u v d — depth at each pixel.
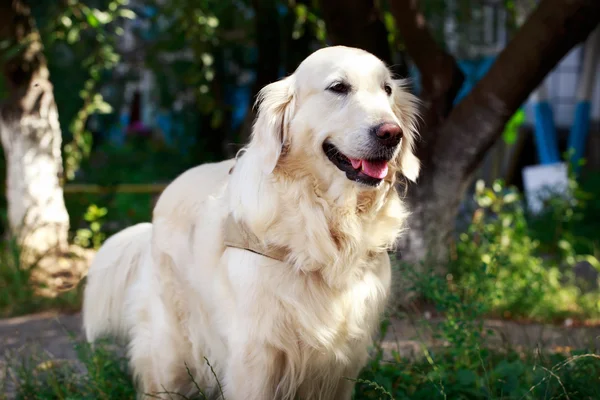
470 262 7.07
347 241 3.53
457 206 7.16
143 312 4.18
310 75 3.55
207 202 3.86
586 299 7.35
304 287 3.47
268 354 3.50
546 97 14.61
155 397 3.95
